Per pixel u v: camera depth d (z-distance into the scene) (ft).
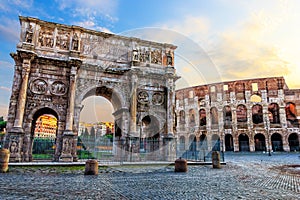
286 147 196.75
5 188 37.58
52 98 99.19
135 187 35.73
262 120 215.31
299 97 206.28
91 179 47.52
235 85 221.05
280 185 40.75
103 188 36.19
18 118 90.17
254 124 209.36
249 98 214.28
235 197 30.07
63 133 94.79
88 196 30.30
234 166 79.77
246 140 219.61
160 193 31.22
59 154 94.32
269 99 210.38
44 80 99.35
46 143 113.09
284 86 209.67
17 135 88.22
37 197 30.55
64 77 102.42
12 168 68.44
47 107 97.71
